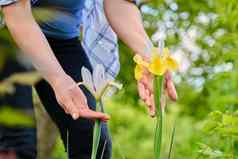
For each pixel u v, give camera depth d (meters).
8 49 1.02
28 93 2.70
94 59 3.17
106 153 2.90
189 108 7.24
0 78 2.35
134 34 2.97
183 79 7.17
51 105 2.92
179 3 7.14
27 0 2.46
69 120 2.88
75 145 2.90
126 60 7.29
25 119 1.04
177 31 7.23
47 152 4.86
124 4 3.07
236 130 2.62
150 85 2.56
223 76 4.17
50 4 2.68
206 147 2.87
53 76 2.41
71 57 2.95
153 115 2.57
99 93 2.19
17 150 2.62
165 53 2.13
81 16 2.98
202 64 7.03
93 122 2.89
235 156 2.96
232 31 4.37
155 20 7.29
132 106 8.44
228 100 3.51
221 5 4.57
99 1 3.11
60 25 2.84
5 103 2.58
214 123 2.68
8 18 2.42
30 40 2.43
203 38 6.97
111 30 3.16
